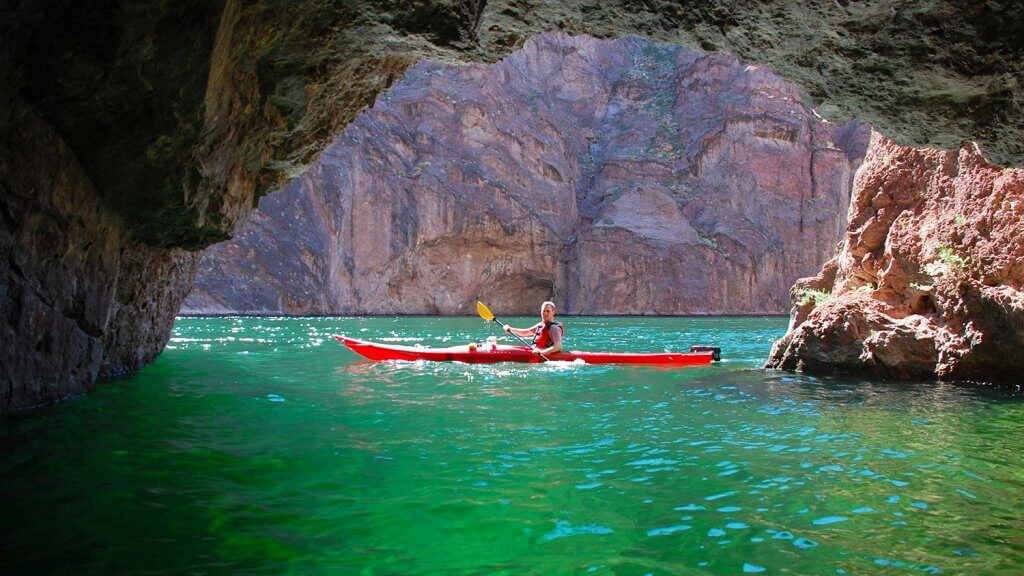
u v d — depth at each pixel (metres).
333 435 4.75
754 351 12.10
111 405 5.41
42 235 4.40
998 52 4.26
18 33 3.57
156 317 8.05
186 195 5.22
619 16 4.93
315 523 3.02
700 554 2.71
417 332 17.31
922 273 7.72
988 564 2.61
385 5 4.99
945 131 5.00
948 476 3.79
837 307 8.23
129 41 3.86
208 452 4.14
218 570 2.51
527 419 5.43
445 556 2.69
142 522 2.95
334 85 6.29
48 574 2.41
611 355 9.77
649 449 4.41
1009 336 6.73
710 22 4.78
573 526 3.03
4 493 3.24
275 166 6.64
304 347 11.86
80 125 4.31
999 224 6.97
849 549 2.76
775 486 3.61
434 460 4.11
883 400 6.30
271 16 4.87
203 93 4.48
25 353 4.57
